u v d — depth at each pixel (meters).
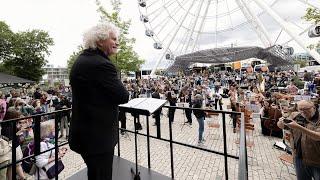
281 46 15.19
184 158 6.98
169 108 2.63
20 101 8.41
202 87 14.26
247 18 21.62
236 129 9.37
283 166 6.30
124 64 19.20
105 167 1.67
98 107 1.59
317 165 3.64
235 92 13.30
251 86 18.14
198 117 8.45
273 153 7.32
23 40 39.53
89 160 1.64
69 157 7.38
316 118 3.71
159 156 7.16
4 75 24.00
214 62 18.05
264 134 9.52
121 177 2.44
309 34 12.41
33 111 8.67
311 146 3.66
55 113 2.70
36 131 2.59
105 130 1.62
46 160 3.62
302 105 3.71
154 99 2.43
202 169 6.18
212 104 13.66
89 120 1.59
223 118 2.26
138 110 2.21
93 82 1.56
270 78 22.28
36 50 40.81
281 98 10.03
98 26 1.71
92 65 1.57
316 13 10.98
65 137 8.99
